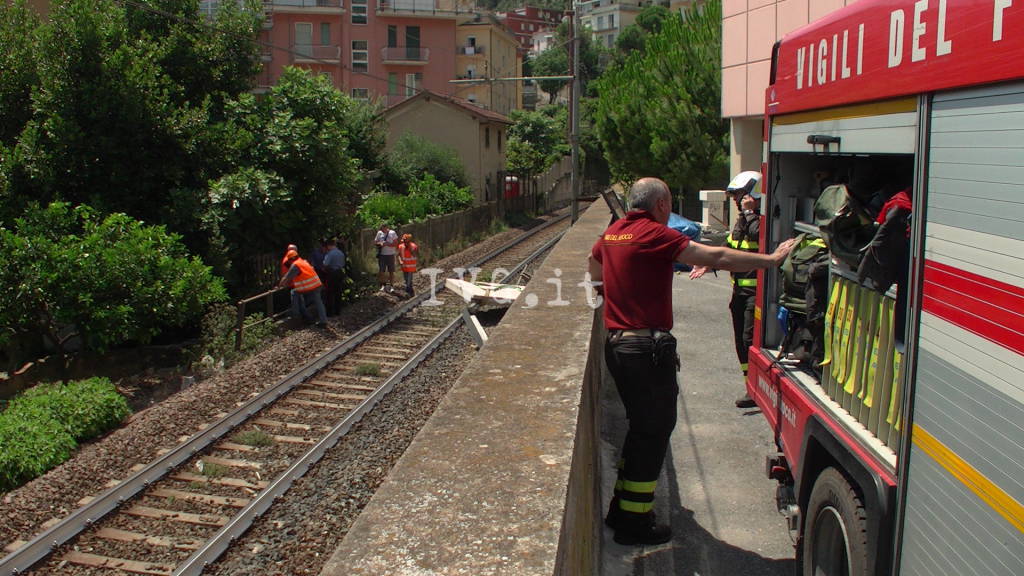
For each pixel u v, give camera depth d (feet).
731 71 65.21
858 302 11.94
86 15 54.13
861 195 12.94
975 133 7.84
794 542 13.85
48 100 53.06
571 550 7.40
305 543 24.45
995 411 7.30
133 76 54.44
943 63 8.52
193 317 52.49
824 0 50.80
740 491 18.12
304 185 64.49
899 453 9.35
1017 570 6.88
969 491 7.74
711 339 34.17
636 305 13.30
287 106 65.46
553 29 432.25
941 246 8.46
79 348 51.06
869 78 10.84
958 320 8.03
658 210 13.75
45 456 29.71
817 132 13.38
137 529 25.16
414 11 196.44
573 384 9.98
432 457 7.49
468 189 133.39
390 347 50.39
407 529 6.01
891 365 10.43
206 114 59.57
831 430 11.75
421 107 147.23
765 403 16.40
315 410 37.29
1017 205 7.03
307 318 58.70
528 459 7.41
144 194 57.77
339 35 194.59
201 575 22.65
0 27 56.39
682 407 24.52
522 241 117.19
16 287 43.52
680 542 15.55
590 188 229.45
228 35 66.54
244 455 31.48
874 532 9.86
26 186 53.26
